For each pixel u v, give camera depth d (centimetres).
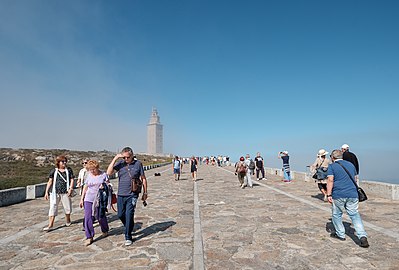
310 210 963
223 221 823
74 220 886
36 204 1227
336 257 528
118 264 514
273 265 498
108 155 6531
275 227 746
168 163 6856
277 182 1969
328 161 1089
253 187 1695
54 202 772
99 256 556
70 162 4741
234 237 664
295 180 2131
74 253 576
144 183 659
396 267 479
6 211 1057
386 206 1006
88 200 648
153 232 721
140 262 522
